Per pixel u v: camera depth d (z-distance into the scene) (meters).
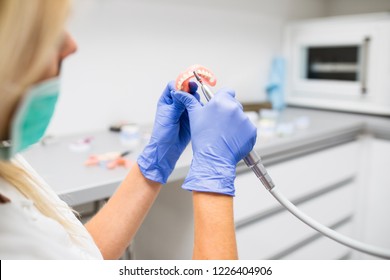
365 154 1.81
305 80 2.09
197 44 1.82
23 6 0.38
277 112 1.90
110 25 1.52
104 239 0.69
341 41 1.88
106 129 1.58
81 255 0.55
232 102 0.66
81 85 1.49
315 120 1.79
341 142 1.71
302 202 1.54
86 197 0.94
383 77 1.76
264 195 1.39
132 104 1.65
